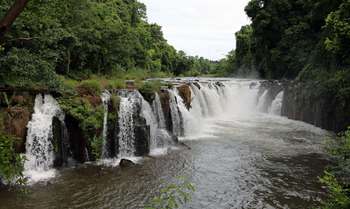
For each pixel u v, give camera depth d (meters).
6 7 11.17
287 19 48.78
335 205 7.75
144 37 65.69
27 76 15.20
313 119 28.44
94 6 39.03
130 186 14.27
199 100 29.94
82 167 16.55
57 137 16.44
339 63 29.08
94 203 12.63
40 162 15.74
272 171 16.55
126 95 20.42
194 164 17.41
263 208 12.55
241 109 37.09
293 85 33.38
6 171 6.87
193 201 12.95
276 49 49.03
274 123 29.45
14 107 15.25
